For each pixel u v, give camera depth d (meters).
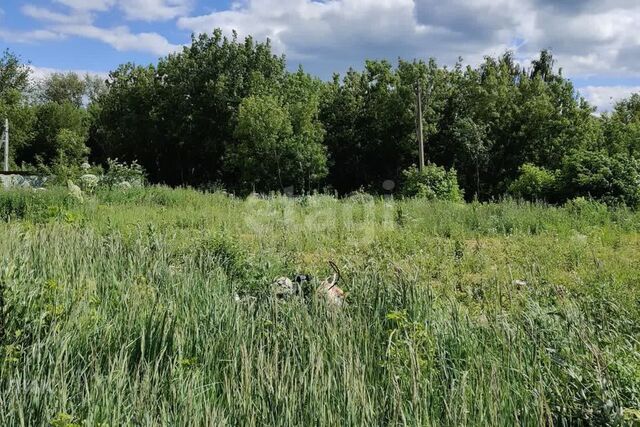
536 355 4.54
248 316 5.61
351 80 41.84
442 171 28.55
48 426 3.58
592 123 36.66
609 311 6.30
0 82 52.84
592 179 22.25
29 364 4.32
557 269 10.14
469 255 11.26
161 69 44.06
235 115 39.06
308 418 3.82
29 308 5.27
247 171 35.69
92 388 3.96
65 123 57.34
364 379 4.24
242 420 3.82
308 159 35.94
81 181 23.00
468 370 4.35
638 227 16.05
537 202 20.28
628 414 3.70
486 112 37.47
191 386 4.13
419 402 3.83
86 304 5.46
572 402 3.98
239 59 40.84
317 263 10.08
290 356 4.73
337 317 5.27
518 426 3.79
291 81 41.62
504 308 6.55
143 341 4.66
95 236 9.04
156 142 43.69
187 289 6.17
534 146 37.00
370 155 41.06
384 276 6.57
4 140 46.75
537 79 38.72
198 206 21.11
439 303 6.05
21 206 17.45
